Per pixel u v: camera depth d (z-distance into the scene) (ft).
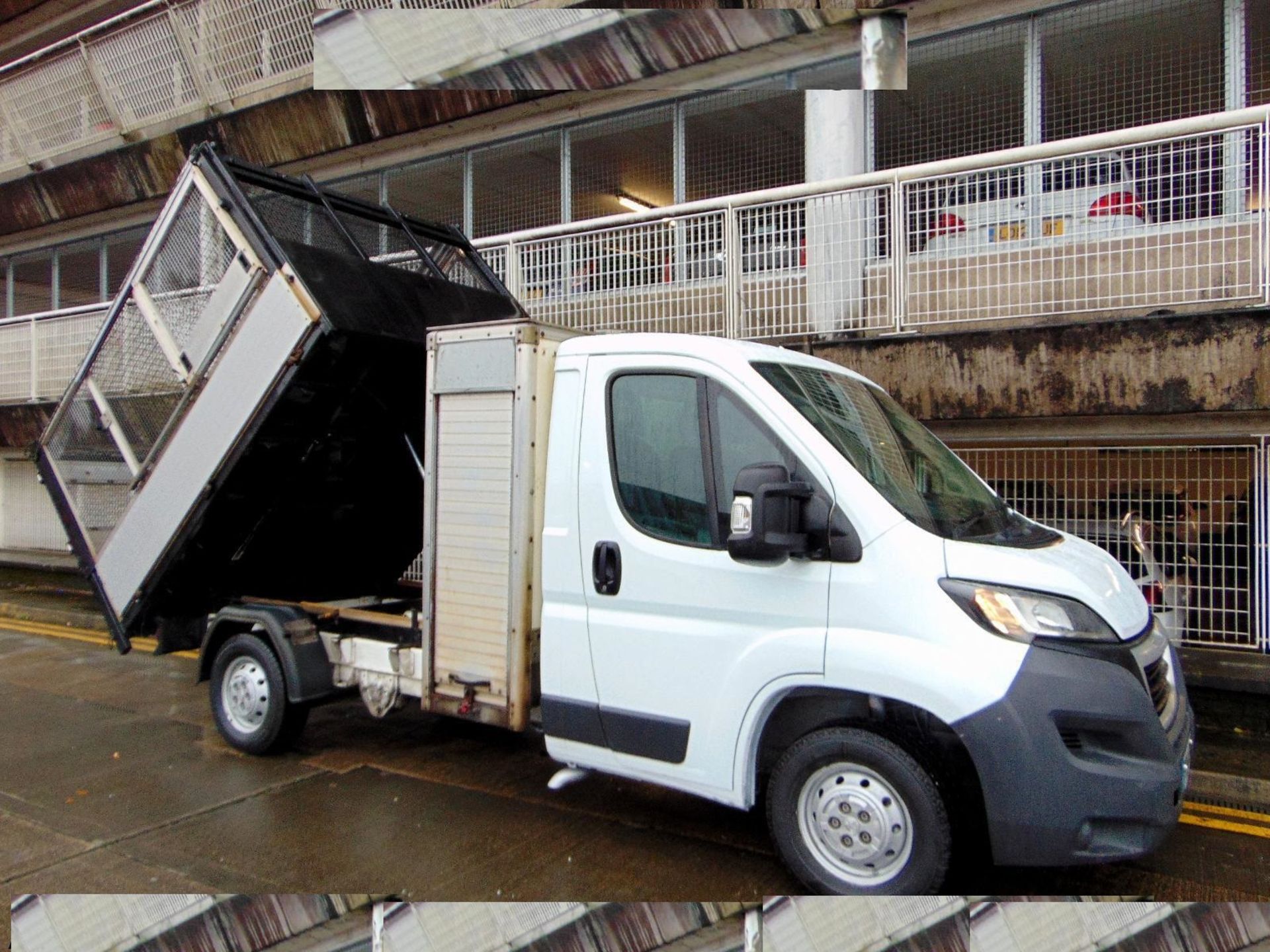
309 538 21.53
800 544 12.07
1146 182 20.67
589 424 14.26
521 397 14.75
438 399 15.90
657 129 35.27
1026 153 21.43
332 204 19.65
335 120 39.22
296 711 18.53
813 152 30.04
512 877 13.34
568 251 28.30
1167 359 19.69
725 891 12.92
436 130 39.32
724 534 12.98
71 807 16.08
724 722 12.73
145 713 22.22
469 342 15.43
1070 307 21.39
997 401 21.56
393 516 22.74
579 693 14.06
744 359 13.52
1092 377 20.49
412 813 15.72
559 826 15.17
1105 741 11.32
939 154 30.17
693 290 26.14
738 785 12.67
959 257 22.54
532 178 38.78
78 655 29.01
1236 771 17.40
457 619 15.57
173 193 18.78
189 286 18.49
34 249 54.08
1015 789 10.96
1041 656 11.21
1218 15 25.53
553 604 14.40
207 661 19.88
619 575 13.71
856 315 23.81
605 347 14.42
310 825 15.23
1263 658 19.86
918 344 22.40
